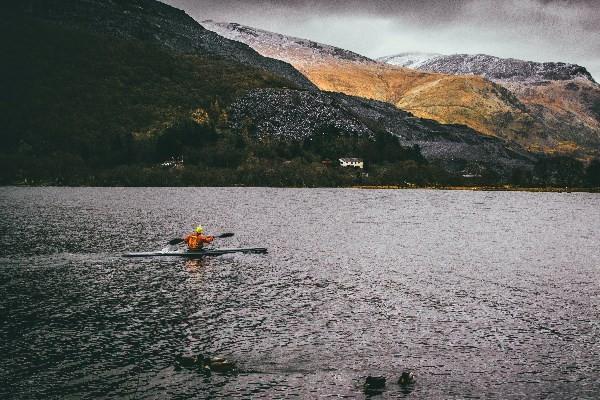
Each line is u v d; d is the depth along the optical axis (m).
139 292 49.19
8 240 79.62
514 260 69.25
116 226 99.56
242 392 29.72
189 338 37.28
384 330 39.31
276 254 70.38
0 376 31.20
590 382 31.20
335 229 101.44
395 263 65.75
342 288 51.72
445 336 38.22
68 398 28.78
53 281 53.31
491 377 31.84
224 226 103.19
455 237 93.06
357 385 30.75
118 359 33.69
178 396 29.20
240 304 45.50
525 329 39.81
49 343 36.16
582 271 61.72
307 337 37.69
